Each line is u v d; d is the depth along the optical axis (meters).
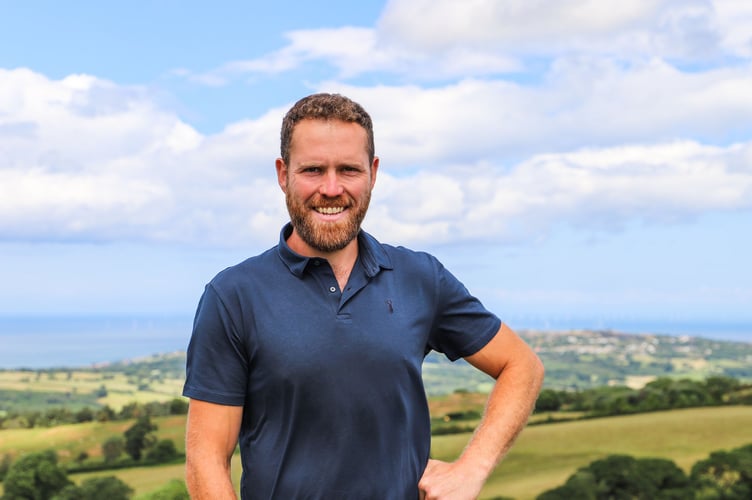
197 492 2.38
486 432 2.69
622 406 84.25
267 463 2.41
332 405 2.37
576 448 69.75
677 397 85.69
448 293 2.72
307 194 2.42
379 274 2.56
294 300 2.43
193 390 2.45
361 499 2.38
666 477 58.91
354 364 2.39
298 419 2.38
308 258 2.44
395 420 2.45
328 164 2.41
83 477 68.56
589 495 57.09
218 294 2.47
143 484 63.09
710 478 59.34
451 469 2.56
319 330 2.39
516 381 2.78
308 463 2.38
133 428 82.00
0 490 65.94
